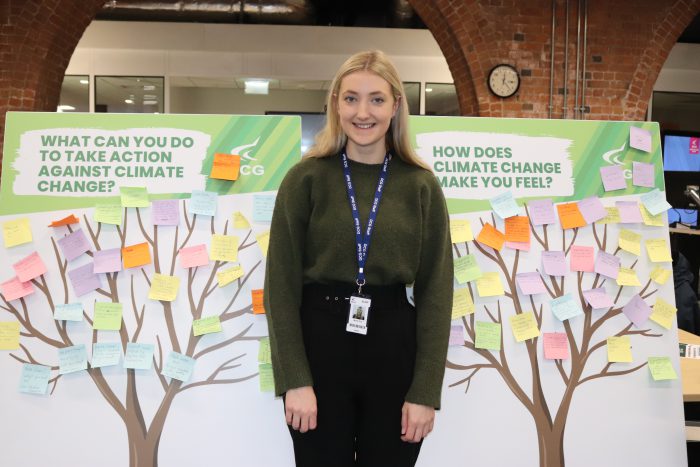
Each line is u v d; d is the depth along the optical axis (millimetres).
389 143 1446
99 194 1780
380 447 1336
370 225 1318
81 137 1789
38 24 5160
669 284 1919
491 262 1870
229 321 1796
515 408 1852
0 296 1748
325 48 7078
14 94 5164
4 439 1747
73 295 1766
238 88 7957
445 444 1829
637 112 5480
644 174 1926
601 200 1908
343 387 1327
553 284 1883
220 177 1785
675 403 1894
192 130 1807
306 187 1354
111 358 1761
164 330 1785
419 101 7176
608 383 1881
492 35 5293
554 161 1909
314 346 1329
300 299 1361
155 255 1789
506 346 1861
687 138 7012
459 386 1840
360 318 1304
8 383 1750
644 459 1876
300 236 1352
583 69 5379
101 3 5543
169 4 6953
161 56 7027
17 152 1778
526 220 1882
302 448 1343
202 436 1780
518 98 5348
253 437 1787
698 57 7316
